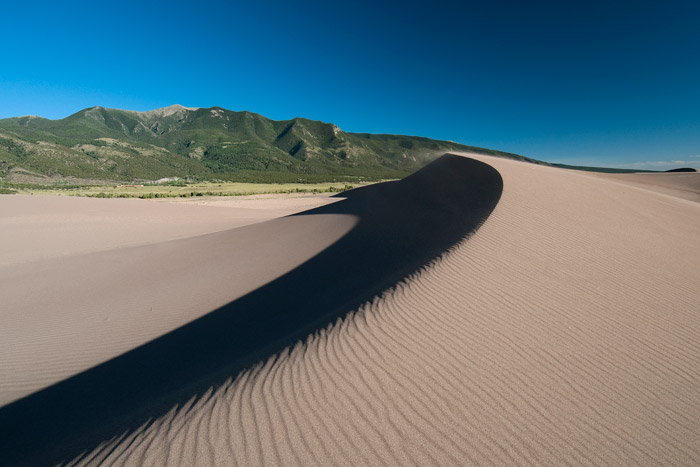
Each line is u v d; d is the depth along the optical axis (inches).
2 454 148.0
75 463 108.1
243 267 437.4
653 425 133.6
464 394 137.6
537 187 551.2
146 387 195.3
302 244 531.2
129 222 856.9
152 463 103.0
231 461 102.3
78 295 360.5
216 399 130.6
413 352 161.3
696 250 358.3
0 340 261.7
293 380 139.6
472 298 219.5
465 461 108.2
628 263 302.7
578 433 125.3
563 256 303.1
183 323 285.9
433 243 395.9
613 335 194.1
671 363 174.2
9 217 776.9
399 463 105.2
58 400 188.1
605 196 535.8
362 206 815.7
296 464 101.9
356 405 126.7
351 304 215.5
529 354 169.5
